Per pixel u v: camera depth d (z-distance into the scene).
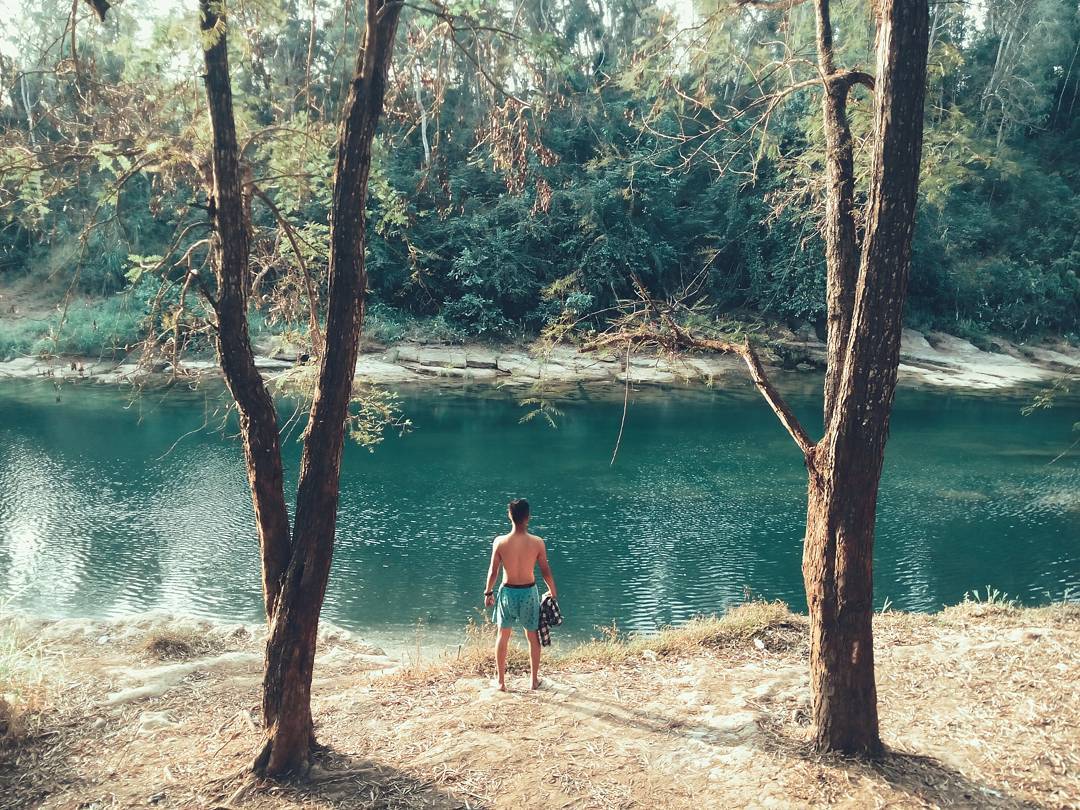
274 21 6.38
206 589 12.89
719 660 7.61
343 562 14.24
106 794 5.24
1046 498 18.81
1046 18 51.06
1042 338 45.88
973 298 46.59
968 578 13.62
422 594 12.72
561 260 40.75
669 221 41.91
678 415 29.88
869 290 4.60
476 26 5.90
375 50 4.99
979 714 5.77
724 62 7.74
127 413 27.89
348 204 5.01
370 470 21.25
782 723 5.76
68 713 6.68
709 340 5.73
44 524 16.23
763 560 14.52
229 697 7.07
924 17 4.39
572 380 36.28
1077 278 46.59
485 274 40.00
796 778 4.89
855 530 4.86
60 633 9.03
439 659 8.41
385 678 7.41
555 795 4.91
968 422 28.98
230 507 17.58
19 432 24.81
